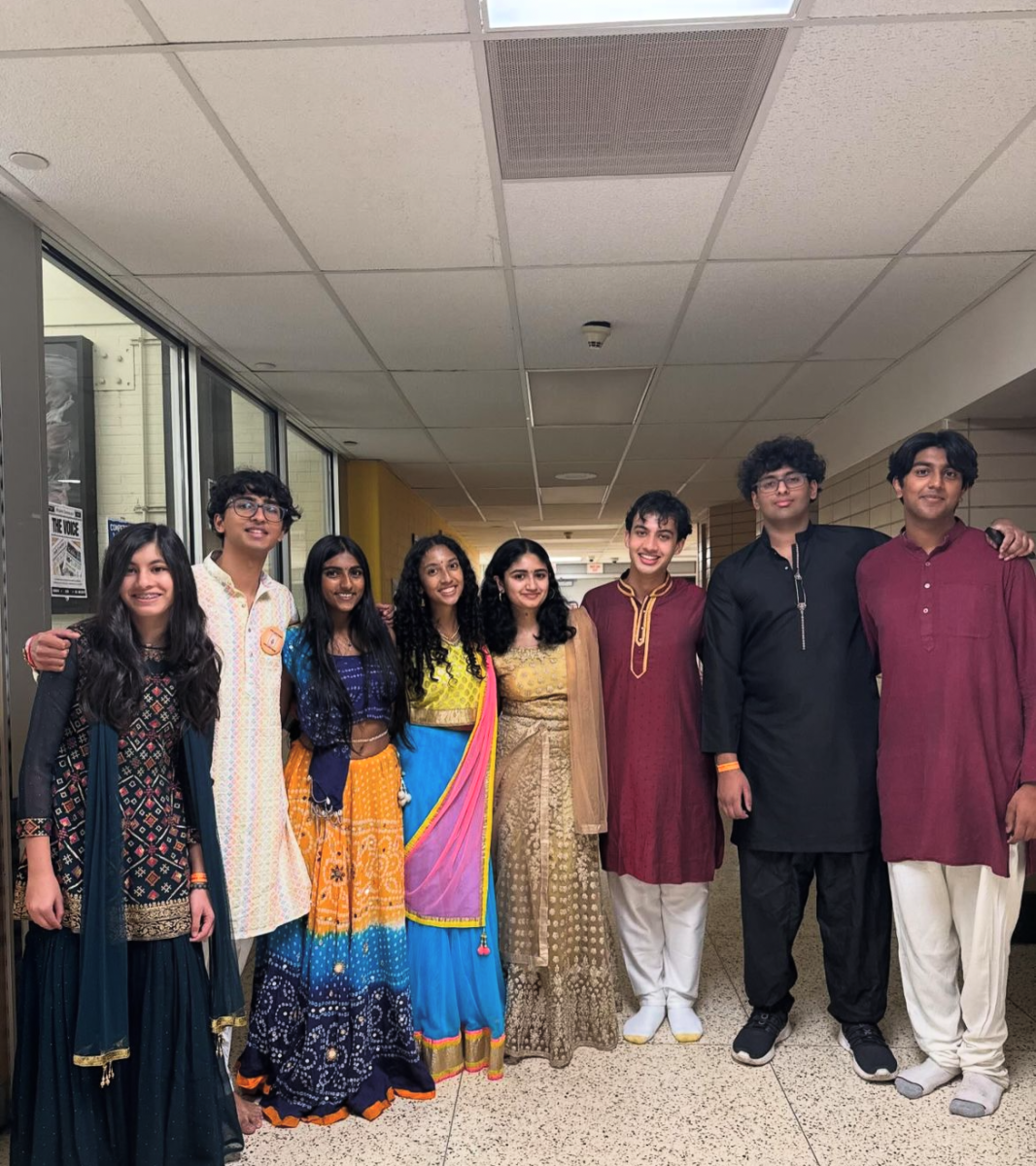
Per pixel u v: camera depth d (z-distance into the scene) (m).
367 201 2.58
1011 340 3.26
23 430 2.46
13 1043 2.18
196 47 1.86
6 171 2.35
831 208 2.67
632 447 6.51
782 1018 2.45
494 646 2.41
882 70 1.98
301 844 2.16
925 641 2.15
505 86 2.02
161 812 1.77
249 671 2.07
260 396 4.89
